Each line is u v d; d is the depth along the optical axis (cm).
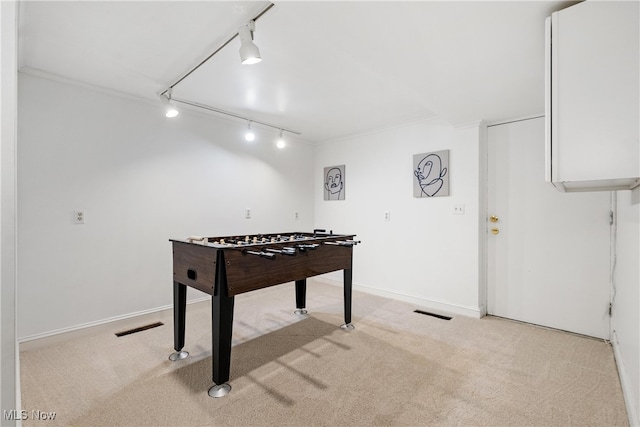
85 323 258
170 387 184
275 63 223
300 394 178
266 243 212
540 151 284
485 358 220
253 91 274
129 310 283
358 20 148
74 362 212
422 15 143
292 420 157
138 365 209
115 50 206
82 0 156
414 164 356
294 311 321
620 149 123
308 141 462
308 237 275
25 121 230
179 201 319
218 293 183
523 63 189
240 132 376
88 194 260
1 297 84
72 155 252
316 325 284
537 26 151
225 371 185
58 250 245
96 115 265
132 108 286
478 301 307
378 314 315
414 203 356
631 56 121
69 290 250
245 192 381
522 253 295
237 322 290
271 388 184
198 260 201
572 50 131
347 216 427
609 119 125
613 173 125
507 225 303
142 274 291
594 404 168
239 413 162
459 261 319
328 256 258
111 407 165
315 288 422
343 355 225
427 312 323
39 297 237
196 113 332
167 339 251
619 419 157
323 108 318
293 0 133
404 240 365
